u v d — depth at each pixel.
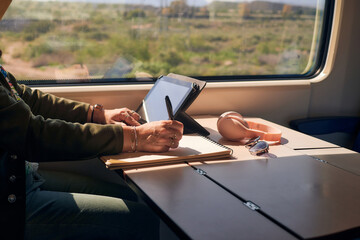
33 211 1.15
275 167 1.17
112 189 1.58
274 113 2.25
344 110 2.47
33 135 1.09
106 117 1.54
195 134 1.51
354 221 0.83
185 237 0.76
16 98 1.23
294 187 1.01
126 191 1.60
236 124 1.42
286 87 2.25
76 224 1.17
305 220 0.83
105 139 1.16
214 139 1.48
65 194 1.26
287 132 1.65
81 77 1.89
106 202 1.25
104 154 1.17
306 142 1.49
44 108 1.52
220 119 1.45
